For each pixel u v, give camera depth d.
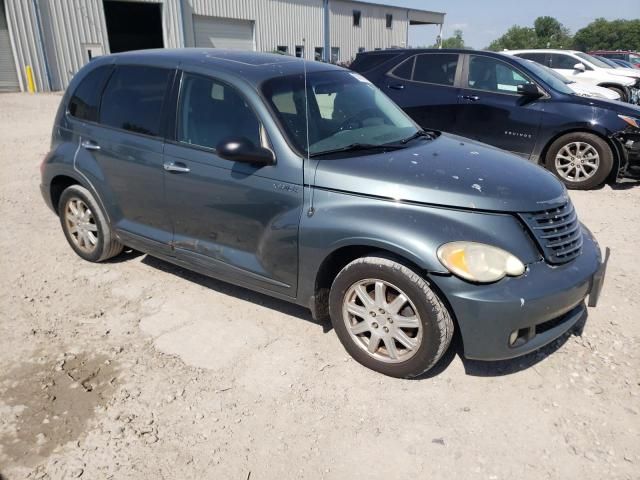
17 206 6.32
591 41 106.75
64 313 3.84
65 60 23.02
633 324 3.68
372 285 3.07
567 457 2.55
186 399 2.94
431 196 2.88
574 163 7.02
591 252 3.20
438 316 2.81
